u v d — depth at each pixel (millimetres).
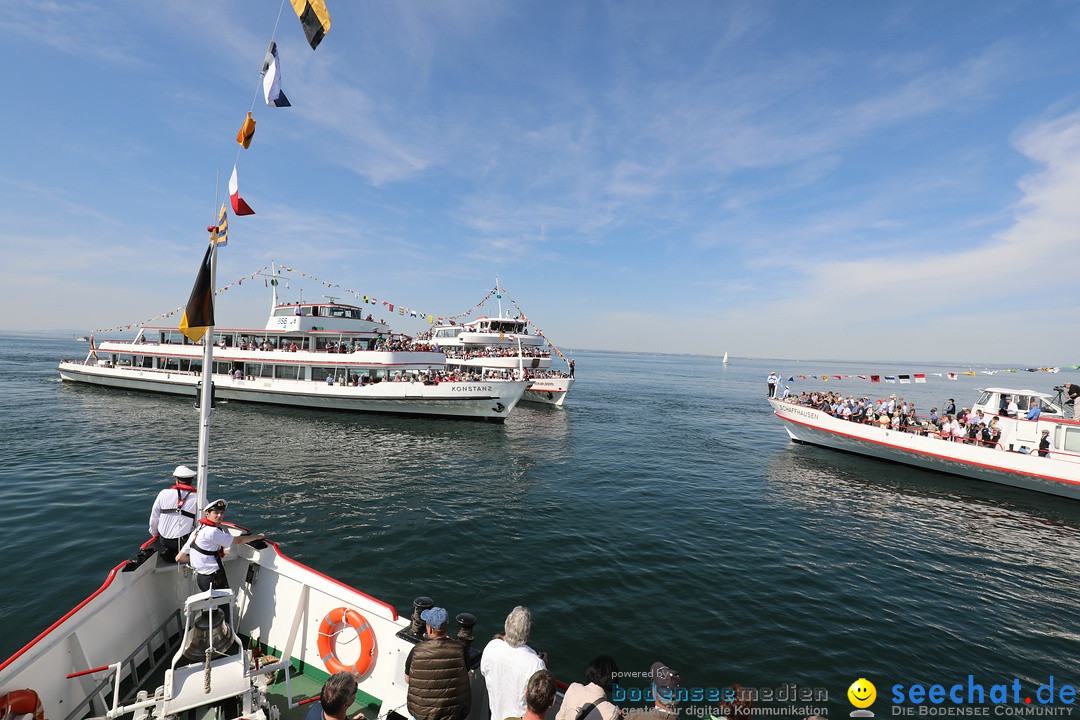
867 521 17578
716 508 18062
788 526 16453
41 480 17469
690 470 24109
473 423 33719
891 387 111875
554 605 10320
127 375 41438
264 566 6547
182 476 6527
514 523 15391
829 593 11562
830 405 30969
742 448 30281
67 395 39312
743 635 9516
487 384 32906
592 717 3791
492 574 11688
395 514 15672
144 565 5953
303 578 6340
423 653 4449
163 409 34125
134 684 5688
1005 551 15359
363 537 13672
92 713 5094
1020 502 20938
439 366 37344
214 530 5805
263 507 15805
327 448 25016
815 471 24906
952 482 23547
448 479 20375
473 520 15461
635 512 17125
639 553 13352
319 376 35594
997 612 11195
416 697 4340
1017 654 9508
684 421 41750
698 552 13633
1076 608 11617
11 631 8539
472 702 5078
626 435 33500
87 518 14031
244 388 36312
